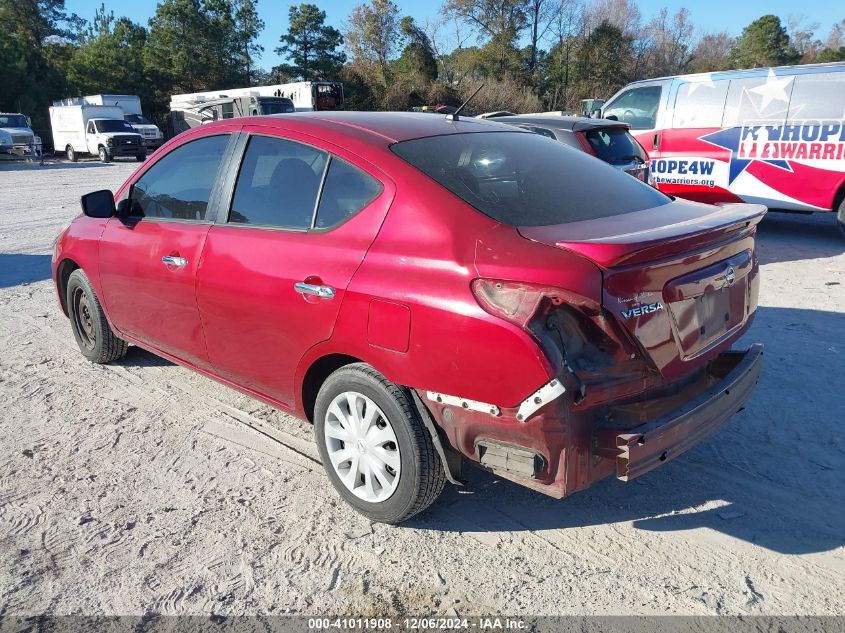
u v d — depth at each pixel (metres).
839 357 5.04
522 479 2.70
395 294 2.83
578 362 2.54
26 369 5.21
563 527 3.17
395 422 2.94
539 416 2.52
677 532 3.11
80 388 4.83
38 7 64.94
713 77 9.66
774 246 9.19
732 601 2.67
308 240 3.27
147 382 4.92
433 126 3.53
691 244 2.71
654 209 3.27
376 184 3.11
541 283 2.48
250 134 3.75
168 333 4.23
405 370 2.83
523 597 2.72
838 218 8.87
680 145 10.05
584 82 61.84
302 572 2.89
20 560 2.98
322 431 3.30
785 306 6.36
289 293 3.26
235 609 2.69
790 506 3.27
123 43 59.00
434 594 2.75
